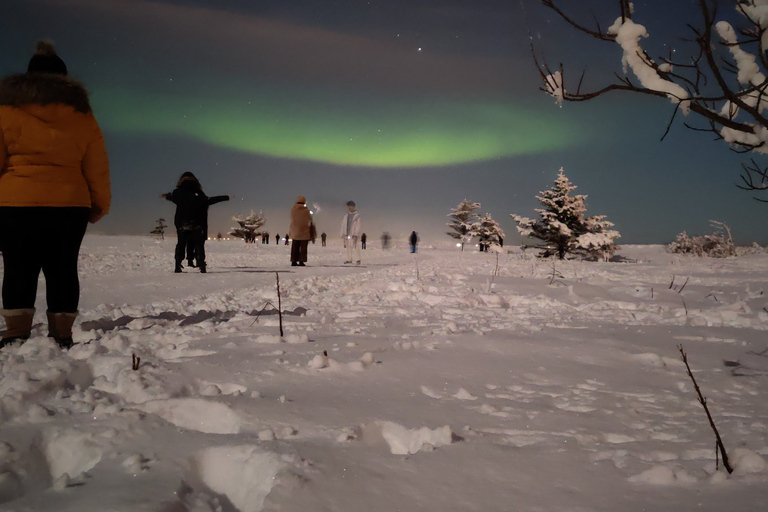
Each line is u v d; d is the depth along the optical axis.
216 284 10.95
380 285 9.62
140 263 16.86
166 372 3.23
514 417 2.71
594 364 3.99
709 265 20.02
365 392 3.06
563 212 40.34
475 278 11.02
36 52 4.51
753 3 2.14
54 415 2.56
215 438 2.30
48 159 4.39
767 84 2.16
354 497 1.84
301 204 17.86
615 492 1.90
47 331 5.27
